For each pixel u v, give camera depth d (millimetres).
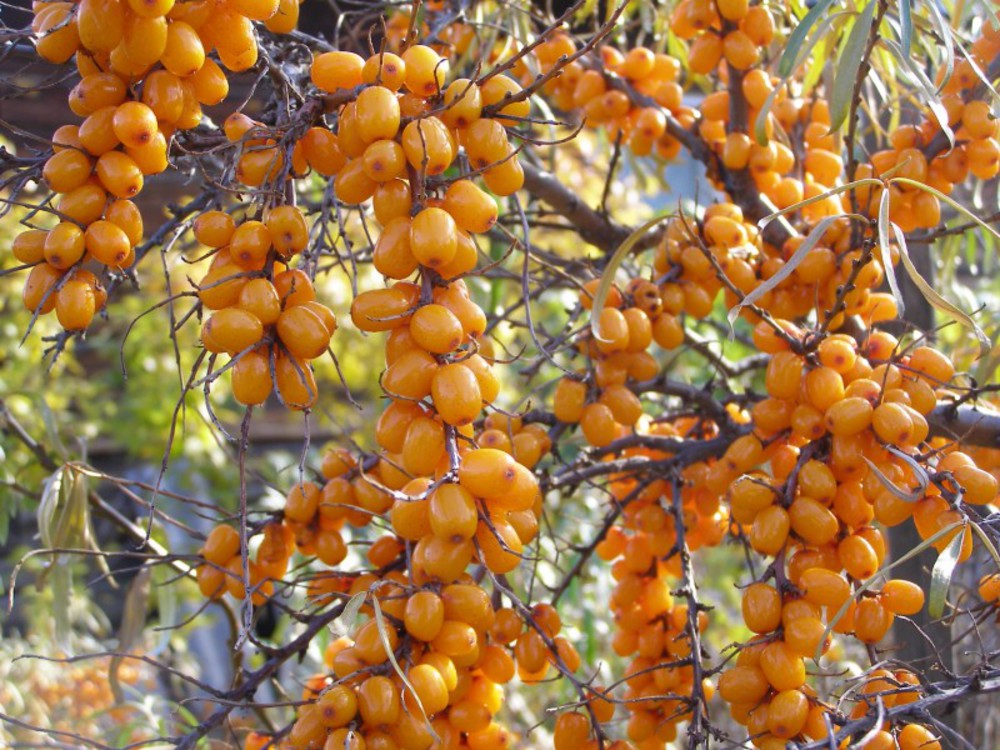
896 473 360
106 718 835
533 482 327
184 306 1002
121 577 1170
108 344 1171
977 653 367
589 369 403
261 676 383
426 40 445
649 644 418
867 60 396
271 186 335
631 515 446
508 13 476
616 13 334
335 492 401
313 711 335
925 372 382
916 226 418
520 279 471
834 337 382
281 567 410
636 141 466
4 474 514
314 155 344
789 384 374
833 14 393
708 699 408
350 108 331
